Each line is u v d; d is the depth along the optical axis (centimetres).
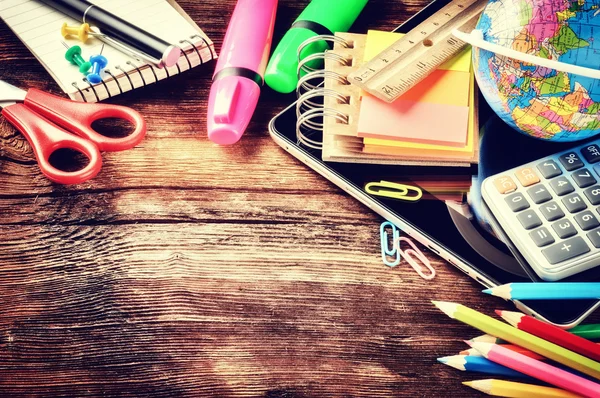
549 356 56
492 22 57
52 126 68
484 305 61
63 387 59
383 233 65
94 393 58
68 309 62
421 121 65
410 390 58
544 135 61
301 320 61
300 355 59
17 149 71
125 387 59
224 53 71
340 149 67
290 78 71
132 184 68
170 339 60
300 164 70
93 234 66
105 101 74
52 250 65
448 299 62
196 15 80
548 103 57
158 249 65
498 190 62
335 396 58
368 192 65
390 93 65
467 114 65
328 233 65
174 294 62
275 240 65
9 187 68
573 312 58
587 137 62
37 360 60
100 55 72
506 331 56
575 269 59
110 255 64
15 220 66
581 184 62
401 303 62
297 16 80
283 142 69
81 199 67
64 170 69
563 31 53
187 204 67
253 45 71
